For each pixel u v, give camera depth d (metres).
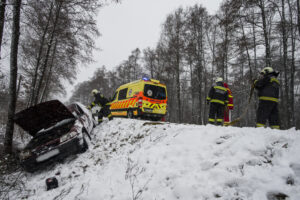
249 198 2.07
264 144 2.58
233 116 25.91
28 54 11.04
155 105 9.09
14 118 5.01
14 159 5.58
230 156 2.66
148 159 3.53
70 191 3.71
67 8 9.65
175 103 29.23
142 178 3.18
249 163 2.42
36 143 5.18
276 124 3.84
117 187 3.29
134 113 9.12
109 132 6.30
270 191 2.02
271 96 3.74
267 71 3.96
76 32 10.19
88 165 4.70
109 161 4.40
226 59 16.06
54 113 5.29
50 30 10.38
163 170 3.04
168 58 19.55
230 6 11.38
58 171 4.84
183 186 2.55
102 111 7.70
